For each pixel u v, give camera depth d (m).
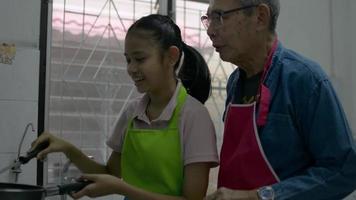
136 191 1.00
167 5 2.30
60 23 2.07
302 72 0.96
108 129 2.16
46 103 2.01
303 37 2.61
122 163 1.18
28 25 1.98
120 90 2.20
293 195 0.89
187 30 2.35
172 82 1.15
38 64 1.98
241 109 1.06
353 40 2.67
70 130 2.07
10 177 1.80
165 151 1.09
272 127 0.97
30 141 1.94
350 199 2.18
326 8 2.67
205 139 1.08
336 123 0.90
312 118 0.92
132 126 1.18
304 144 0.96
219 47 1.02
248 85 1.11
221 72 2.41
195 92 1.25
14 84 1.93
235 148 1.07
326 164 0.91
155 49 1.08
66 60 2.08
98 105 2.15
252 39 1.00
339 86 2.66
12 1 1.95
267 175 0.98
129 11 2.23
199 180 1.06
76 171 1.66
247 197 0.88
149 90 1.10
